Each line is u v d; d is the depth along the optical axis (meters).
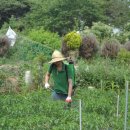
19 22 64.38
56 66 14.69
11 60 33.03
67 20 63.38
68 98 14.05
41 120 11.86
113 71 22.34
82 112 13.04
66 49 27.88
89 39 30.67
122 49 29.91
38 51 35.09
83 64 24.62
